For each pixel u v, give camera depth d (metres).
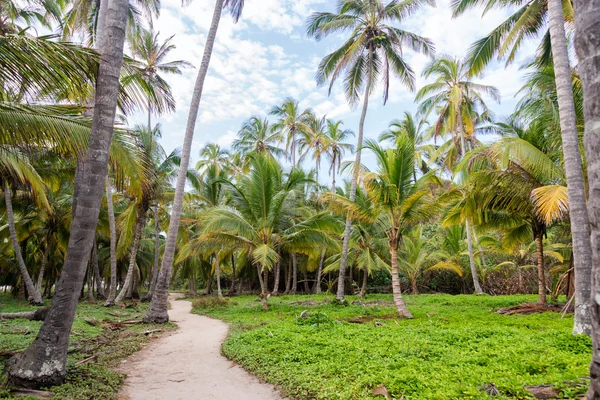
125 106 6.98
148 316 12.83
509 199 13.52
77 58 5.46
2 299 24.58
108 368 6.76
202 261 33.47
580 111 11.31
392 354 6.43
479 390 4.43
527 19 12.24
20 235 21.25
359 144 17.56
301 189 25.72
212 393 5.57
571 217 8.71
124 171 7.88
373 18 17.69
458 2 13.65
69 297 5.61
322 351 6.85
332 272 31.84
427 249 29.50
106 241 28.23
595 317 2.42
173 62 21.11
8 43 4.87
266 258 15.22
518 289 25.55
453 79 23.86
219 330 11.86
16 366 5.30
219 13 14.27
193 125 13.76
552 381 4.49
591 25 2.51
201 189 24.59
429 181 12.89
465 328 8.59
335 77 17.86
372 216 13.59
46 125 6.25
